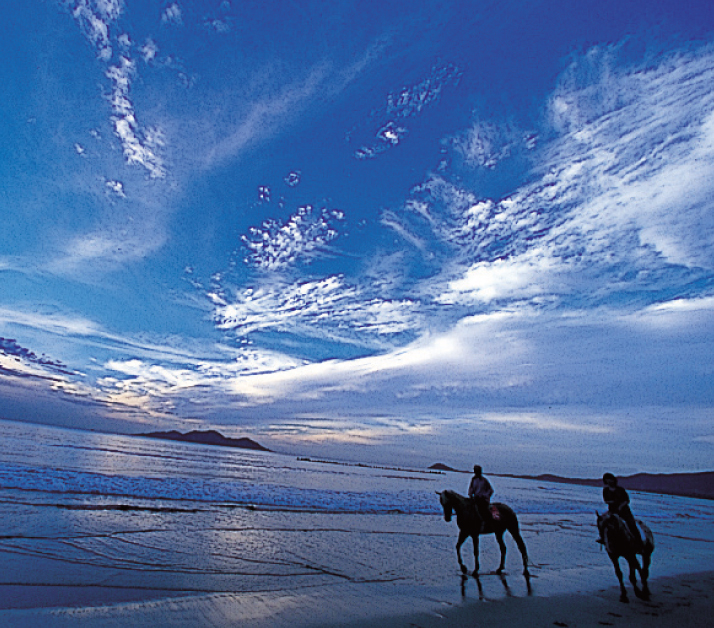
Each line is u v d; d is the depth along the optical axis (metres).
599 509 40.34
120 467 32.88
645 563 8.48
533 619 6.77
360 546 12.96
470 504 10.28
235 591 7.77
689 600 8.46
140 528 12.40
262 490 27.42
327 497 27.02
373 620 6.37
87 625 5.54
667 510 45.50
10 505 13.45
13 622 5.42
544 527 21.36
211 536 12.36
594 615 7.12
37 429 122.44
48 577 7.57
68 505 14.61
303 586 8.45
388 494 34.38
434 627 6.20
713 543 19.97
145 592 7.29
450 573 10.17
